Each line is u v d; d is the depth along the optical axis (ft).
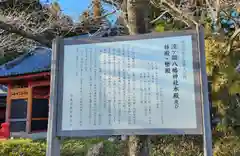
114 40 9.95
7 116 48.37
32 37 13.38
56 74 10.01
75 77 9.91
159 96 9.20
